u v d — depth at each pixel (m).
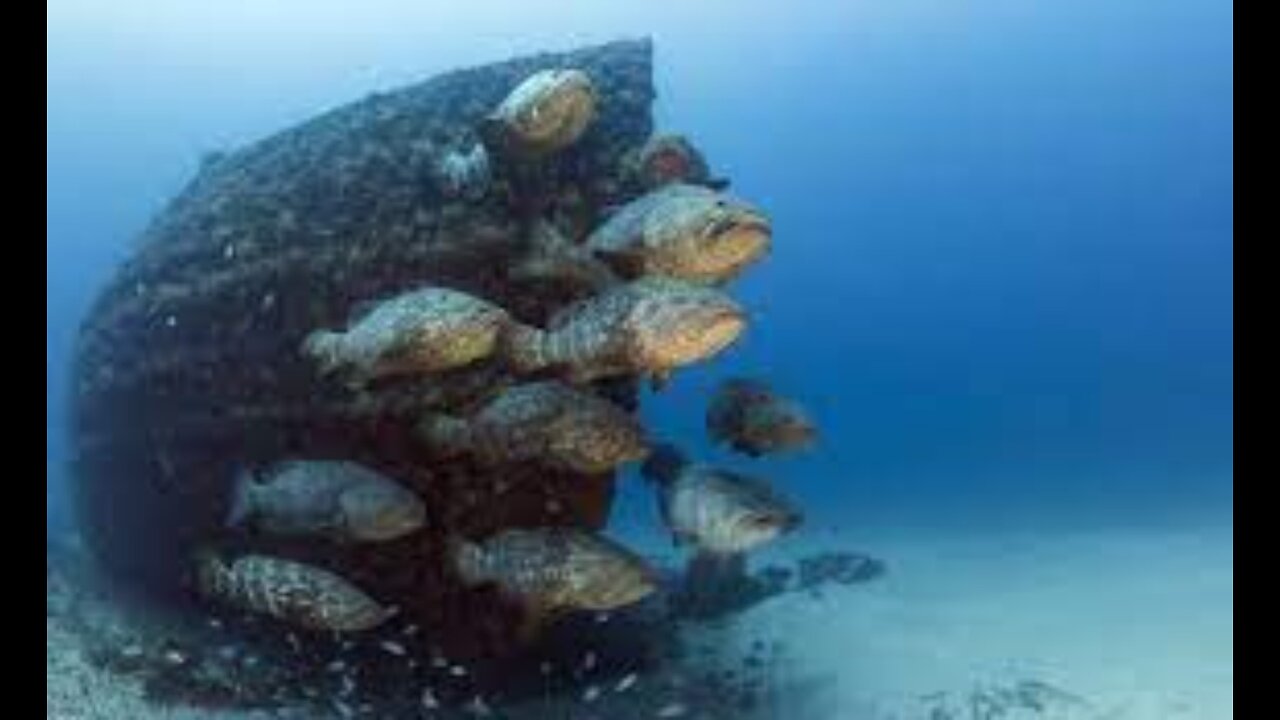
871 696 11.00
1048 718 10.30
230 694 9.61
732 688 10.93
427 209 9.38
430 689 9.16
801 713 10.48
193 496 10.95
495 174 9.05
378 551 9.46
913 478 29.72
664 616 12.68
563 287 9.08
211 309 10.48
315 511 8.62
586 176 9.33
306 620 8.30
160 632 11.01
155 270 11.31
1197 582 14.84
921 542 19.17
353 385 8.32
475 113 9.63
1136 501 21.94
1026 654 12.27
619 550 7.96
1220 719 10.01
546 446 8.05
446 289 7.66
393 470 9.38
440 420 8.95
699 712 10.23
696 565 13.86
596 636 10.80
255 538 10.13
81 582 13.07
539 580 8.05
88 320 13.42
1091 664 11.77
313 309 9.73
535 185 9.13
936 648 12.62
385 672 9.81
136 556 12.59
